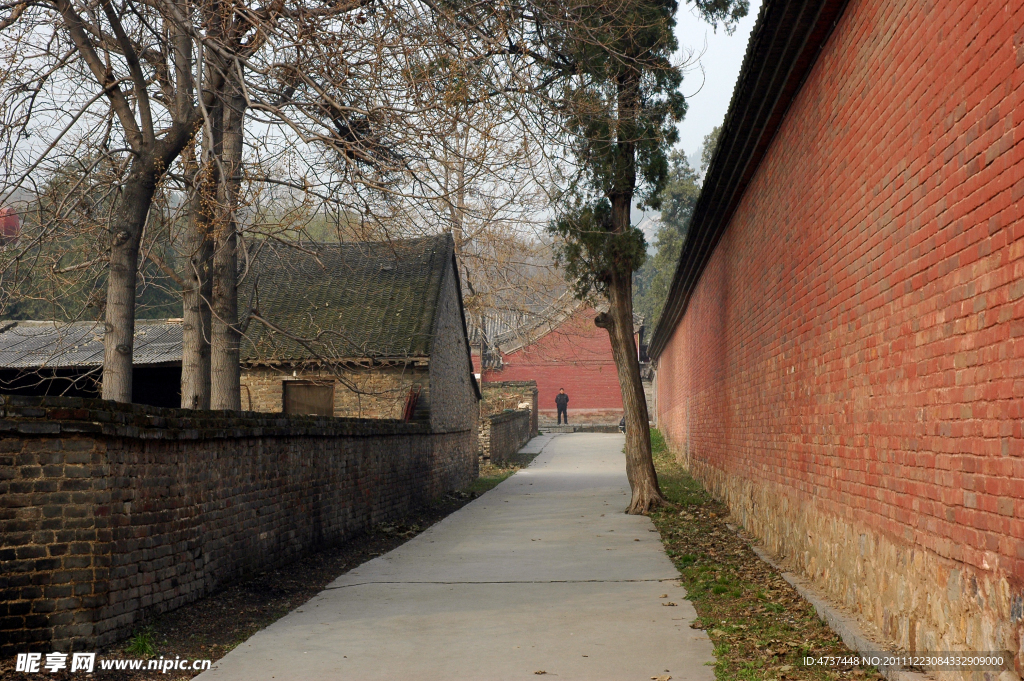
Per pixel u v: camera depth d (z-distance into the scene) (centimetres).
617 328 1577
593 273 1577
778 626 621
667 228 5216
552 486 2133
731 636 599
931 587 464
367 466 1282
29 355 1817
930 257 465
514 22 1028
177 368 1939
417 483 1623
